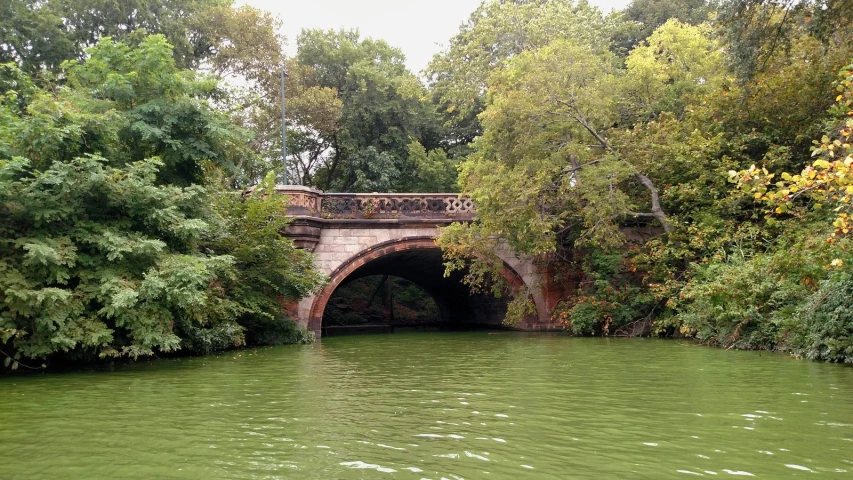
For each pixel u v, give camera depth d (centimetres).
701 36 2284
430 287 3419
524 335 1991
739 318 1335
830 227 1219
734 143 1739
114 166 1370
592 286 2016
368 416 657
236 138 1644
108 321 1211
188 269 1167
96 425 637
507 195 1803
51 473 470
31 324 1102
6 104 1406
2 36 2314
